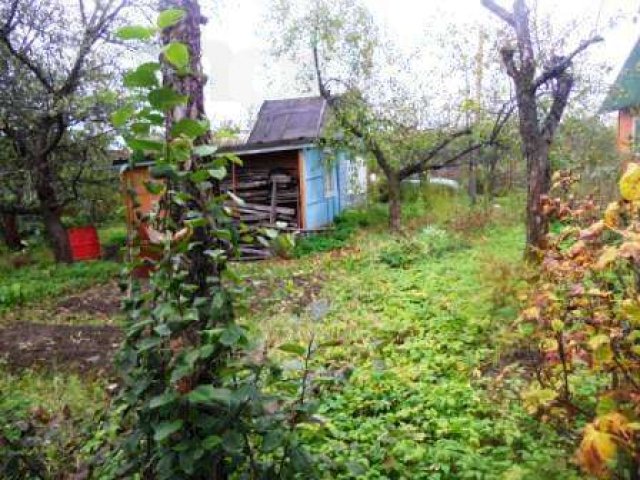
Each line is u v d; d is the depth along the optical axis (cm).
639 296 239
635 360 240
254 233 243
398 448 361
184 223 222
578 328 277
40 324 866
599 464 202
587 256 265
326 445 358
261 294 852
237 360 233
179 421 208
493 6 779
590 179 1015
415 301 758
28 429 292
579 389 340
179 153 221
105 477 271
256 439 247
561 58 812
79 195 1475
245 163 1570
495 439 374
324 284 934
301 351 243
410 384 467
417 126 1476
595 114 1358
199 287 236
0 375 612
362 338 607
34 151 1277
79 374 613
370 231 1532
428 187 1927
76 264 1303
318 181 1644
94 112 1188
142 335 234
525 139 744
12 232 1568
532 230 699
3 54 1144
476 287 700
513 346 498
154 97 211
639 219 237
